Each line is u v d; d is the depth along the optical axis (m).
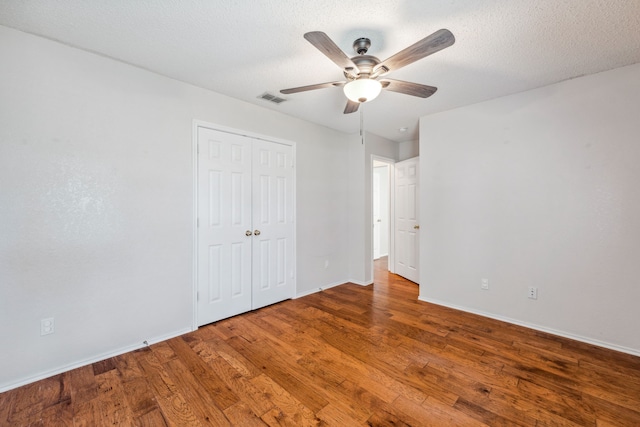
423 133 3.42
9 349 1.78
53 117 1.91
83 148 2.03
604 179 2.30
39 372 1.87
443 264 3.28
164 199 2.43
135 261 2.27
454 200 3.17
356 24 1.72
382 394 1.73
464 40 1.87
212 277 2.78
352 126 3.89
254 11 1.61
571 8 1.56
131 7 1.58
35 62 1.85
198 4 1.56
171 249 2.47
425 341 2.41
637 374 1.92
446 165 3.23
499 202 2.85
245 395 1.72
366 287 4.05
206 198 2.72
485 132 2.93
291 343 2.38
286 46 1.98
